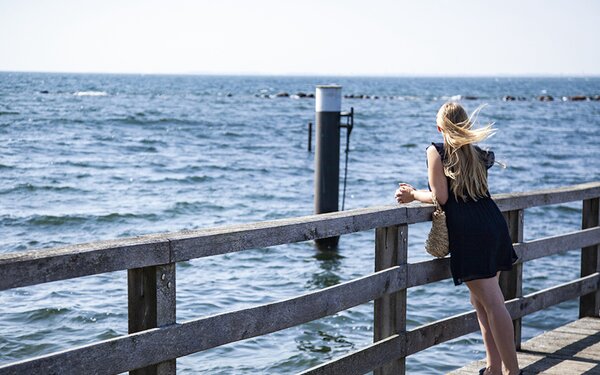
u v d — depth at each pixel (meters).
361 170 24.39
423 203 4.24
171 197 17.30
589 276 5.92
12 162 22.66
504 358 4.03
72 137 31.44
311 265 10.70
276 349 7.00
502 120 57.34
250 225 3.34
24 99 69.50
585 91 161.62
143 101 73.06
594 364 4.86
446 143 3.90
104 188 18.41
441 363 6.57
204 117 48.94
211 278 9.66
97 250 2.65
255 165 24.41
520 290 5.09
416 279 4.17
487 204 3.93
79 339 7.17
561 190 5.26
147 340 2.83
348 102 88.44
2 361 6.54
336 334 7.47
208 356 6.73
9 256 2.47
